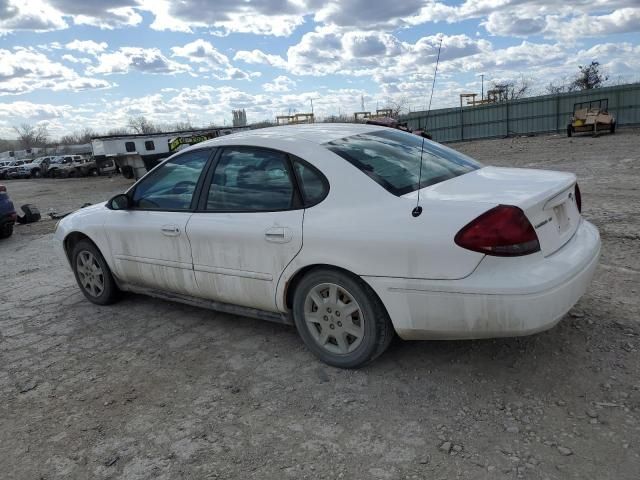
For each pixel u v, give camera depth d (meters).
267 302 3.70
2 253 8.95
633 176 10.79
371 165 3.40
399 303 3.05
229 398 3.30
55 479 2.70
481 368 3.33
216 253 3.88
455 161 3.87
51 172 42.56
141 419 3.17
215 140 4.14
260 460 2.69
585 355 3.34
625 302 4.08
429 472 2.48
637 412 2.75
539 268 2.82
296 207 3.47
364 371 3.44
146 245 4.42
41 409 3.39
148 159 28.48
